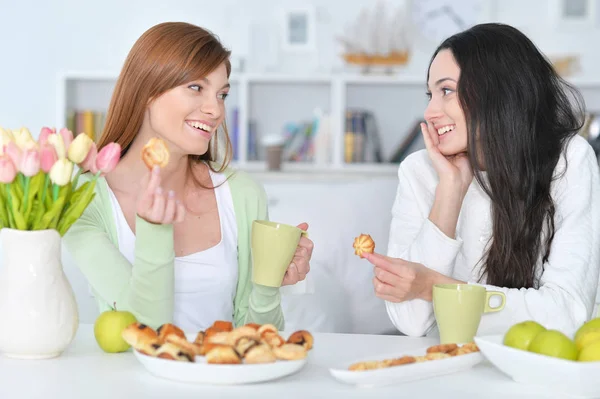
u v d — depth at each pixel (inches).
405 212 68.5
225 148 63.2
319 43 164.1
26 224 42.2
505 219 61.7
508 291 54.3
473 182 65.9
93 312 91.0
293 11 162.7
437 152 61.2
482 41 61.5
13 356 42.8
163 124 55.9
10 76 165.9
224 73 56.8
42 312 41.9
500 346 38.4
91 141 42.7
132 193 58.8
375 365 38.7
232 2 163.5
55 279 42.7
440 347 42.2
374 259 53.4
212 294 60.1
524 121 60.9
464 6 161.3
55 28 165.6
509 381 39.9
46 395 35.6
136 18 165.5
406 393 37.3
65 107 159.9
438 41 161.9
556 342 38.1
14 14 165.0
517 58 61.4
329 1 163.5
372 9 162.1
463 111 60.7
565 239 59.7
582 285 57.0
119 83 57.2
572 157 62.6
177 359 38.2
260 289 52.7
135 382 38.2
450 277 57.4
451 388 38.4
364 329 97.1
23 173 40.8
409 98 164.2
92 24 165.8
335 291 95.9
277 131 165.2
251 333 39.8
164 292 46.8
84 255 53.7
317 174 151.8
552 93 63.4
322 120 158.6
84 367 41.1
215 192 62.2
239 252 62.3
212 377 37.6
